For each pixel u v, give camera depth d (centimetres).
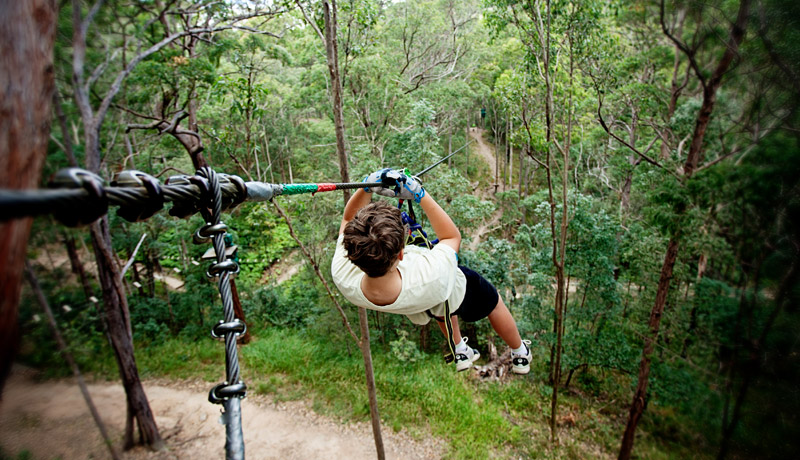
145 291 1838
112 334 806
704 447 898
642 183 1243
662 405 1023
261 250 2327
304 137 3159
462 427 1122
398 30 2334
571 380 1427
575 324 1340
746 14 710
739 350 784
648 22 1053
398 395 1246
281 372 1369
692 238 804
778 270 703
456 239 203
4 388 133
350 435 1100
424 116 1352
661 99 1191
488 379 1366
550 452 1086
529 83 1166
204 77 948
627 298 1385
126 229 1366
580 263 1271
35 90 90
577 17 1013
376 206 167
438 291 174
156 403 1155
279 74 3138
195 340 1516
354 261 159
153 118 959
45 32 94
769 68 691
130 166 948
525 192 3056
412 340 1520
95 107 641
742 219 742
